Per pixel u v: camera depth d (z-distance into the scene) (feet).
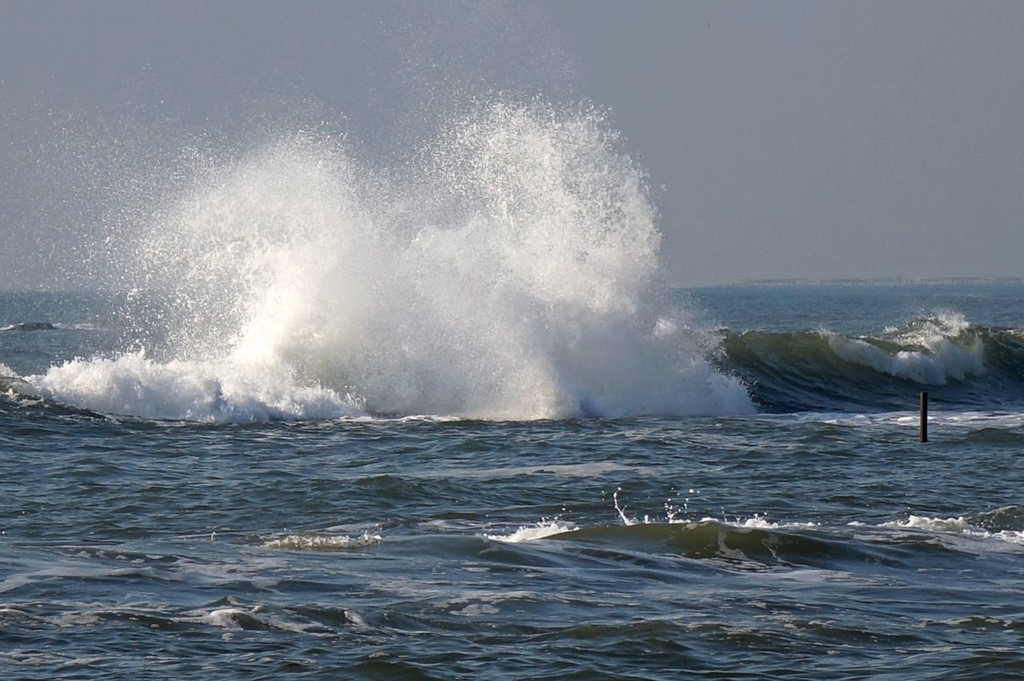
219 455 276.62
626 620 130.93
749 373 437.17
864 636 127.95
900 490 239.91
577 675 113.09
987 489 242.17
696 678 113.60
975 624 133.90
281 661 114.52
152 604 130.11
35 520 204.13
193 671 111.45
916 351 487.61
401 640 121.90
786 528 184.03
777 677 114.21
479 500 224.53
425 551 162.40
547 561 158.40
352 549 163.63
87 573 142.00
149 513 210.79
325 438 305.32
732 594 144.36
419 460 272.72
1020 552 174.29
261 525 200.95
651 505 222.07
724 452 285.84
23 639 117.80
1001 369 501.56
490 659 116.98
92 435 297.94
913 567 163.32
